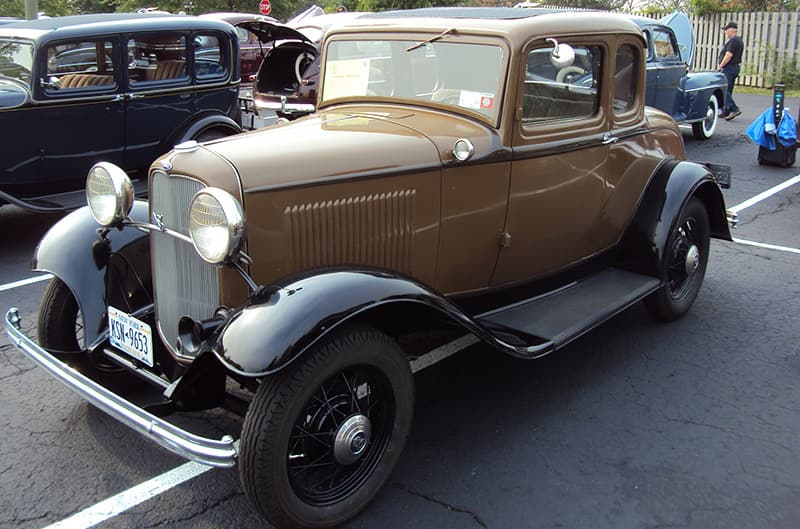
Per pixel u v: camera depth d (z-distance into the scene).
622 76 4.29
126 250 3.57
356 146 3.16
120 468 3.26
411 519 2.94
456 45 3.61
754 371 4.18
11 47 6.44
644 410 3.76
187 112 7.47
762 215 7.36
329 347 2.67
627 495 3.10
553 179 3.83
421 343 4.24
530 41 3.49
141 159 7.22
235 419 3.55
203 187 2.85
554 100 3.78
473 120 3.57
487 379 4.07
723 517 2.96
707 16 18.12
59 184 6.74
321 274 2.78
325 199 3.02
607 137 4.12
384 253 3.26
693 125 11.23
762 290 5.41
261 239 2.88
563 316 3.81
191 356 2.99
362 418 2.86
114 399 2.77
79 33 6.50
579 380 4.07
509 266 3.83
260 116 9.70
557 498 3.07
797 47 17.03
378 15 4.21
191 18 7.43
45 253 3.52
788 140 9.20
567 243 4.11
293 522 2.72
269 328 2.55
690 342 4.54
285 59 9.70
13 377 4.07
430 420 3.65
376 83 3.94
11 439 3.46
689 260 4.68
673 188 4.52
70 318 3.60
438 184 3.35
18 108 6.22
